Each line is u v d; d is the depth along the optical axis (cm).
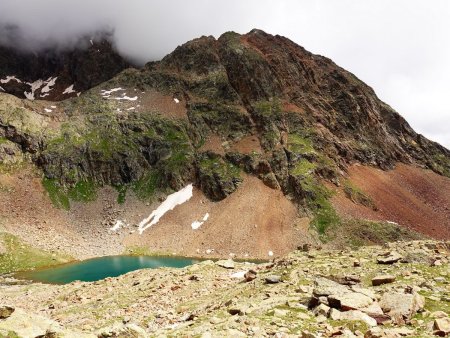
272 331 2058
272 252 12100
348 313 2189
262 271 4222
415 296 2244
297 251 4775
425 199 16762
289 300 2675
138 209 14962
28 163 16012
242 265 5406
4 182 14762
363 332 1969
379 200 15538
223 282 4541
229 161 16400
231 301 3144
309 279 3275
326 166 15775
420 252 3447
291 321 2231
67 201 15050
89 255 11869
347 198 14900
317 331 2009
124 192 15938
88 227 13912
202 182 15562
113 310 3966
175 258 11731
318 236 12694
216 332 2133
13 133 16438
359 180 16488
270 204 14250
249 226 13250
